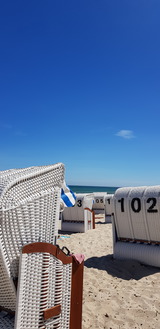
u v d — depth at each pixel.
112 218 7.43
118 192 7.49
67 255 2.98
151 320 3.96
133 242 7.08
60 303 2.73
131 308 4.31
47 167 2.93
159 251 6.40
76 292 2.96
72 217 12.52
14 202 2.44
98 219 17.22
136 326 3.81
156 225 6.48
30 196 2.63
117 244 7.29
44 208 2.75
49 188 2.89
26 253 2.38
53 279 2.68
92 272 6.20
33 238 2.59
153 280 5.62
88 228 12.58
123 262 6.70
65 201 3.51
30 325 2.41
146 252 6.61
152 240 6.65
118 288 5.22
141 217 6.76
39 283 2.51
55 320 2.65
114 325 3.83
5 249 2.35
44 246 2.57
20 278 2.33
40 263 2.54
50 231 2.82
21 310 2.34
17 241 2.44
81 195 12.49
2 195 2.38
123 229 7.23
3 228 2.33
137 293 4.93
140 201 6.79
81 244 9.23
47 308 2.59
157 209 6.42
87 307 4.34
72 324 2.89
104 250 8.38
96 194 21.05
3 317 2.62
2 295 2.61
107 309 4.29
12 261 2.40
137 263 6.60
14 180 2.50
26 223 2.53
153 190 6.70
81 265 3.04
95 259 7.37
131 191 7.20
